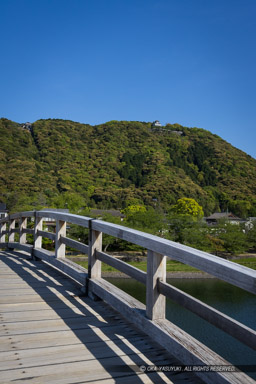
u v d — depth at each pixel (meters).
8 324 2.82
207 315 1.97
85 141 151.12
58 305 3.36
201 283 30.78
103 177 122.38
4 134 133.62
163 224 54.09
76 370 2.05
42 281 4.37
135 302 2.89
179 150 154.75
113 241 44.66
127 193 109.69
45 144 137.12
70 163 128.38
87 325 2.82
